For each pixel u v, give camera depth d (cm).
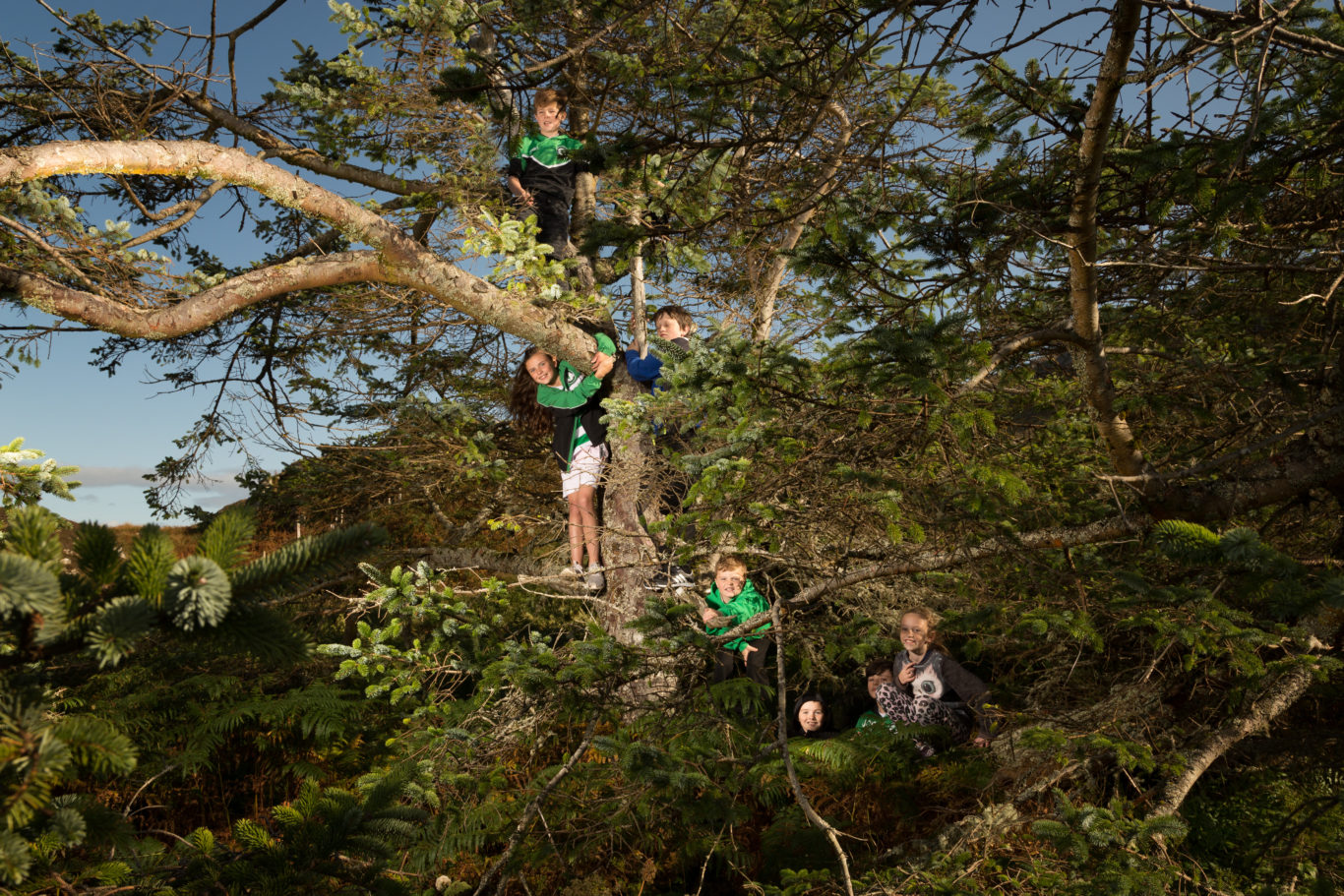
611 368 514
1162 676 368
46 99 571
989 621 369
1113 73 229
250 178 389
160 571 119
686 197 440
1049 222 279
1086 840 265
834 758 394
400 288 686
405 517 823
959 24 255
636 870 441
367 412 787
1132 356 430
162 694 594
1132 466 314
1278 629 308
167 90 598
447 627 446
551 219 554
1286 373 327
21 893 166
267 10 530
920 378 262
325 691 622
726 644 439
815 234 317
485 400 744
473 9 455
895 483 309
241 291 413
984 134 299
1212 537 232
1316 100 273
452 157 589
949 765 382
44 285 351
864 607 516
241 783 605
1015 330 358
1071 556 341
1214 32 247
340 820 209
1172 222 299
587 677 359
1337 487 305
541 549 686
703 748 388
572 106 611
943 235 298
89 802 151
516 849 345
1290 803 360
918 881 286
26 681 123
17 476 339
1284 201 326
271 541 764
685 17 454
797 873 321
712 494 337
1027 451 413
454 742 430
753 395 321
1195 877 285
